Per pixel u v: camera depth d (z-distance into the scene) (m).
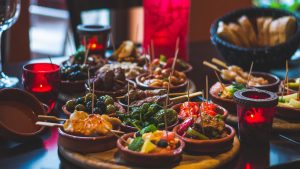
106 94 1.26
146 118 1.10
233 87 1.27
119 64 1.49
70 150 1.02
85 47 1.55
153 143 0.98
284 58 1.58
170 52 1.64
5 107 1.14
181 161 0.99
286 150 1.10
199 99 1.35
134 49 1.59
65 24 3.10
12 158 1.03
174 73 1.40
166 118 1.08
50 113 1.25
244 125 1.11
